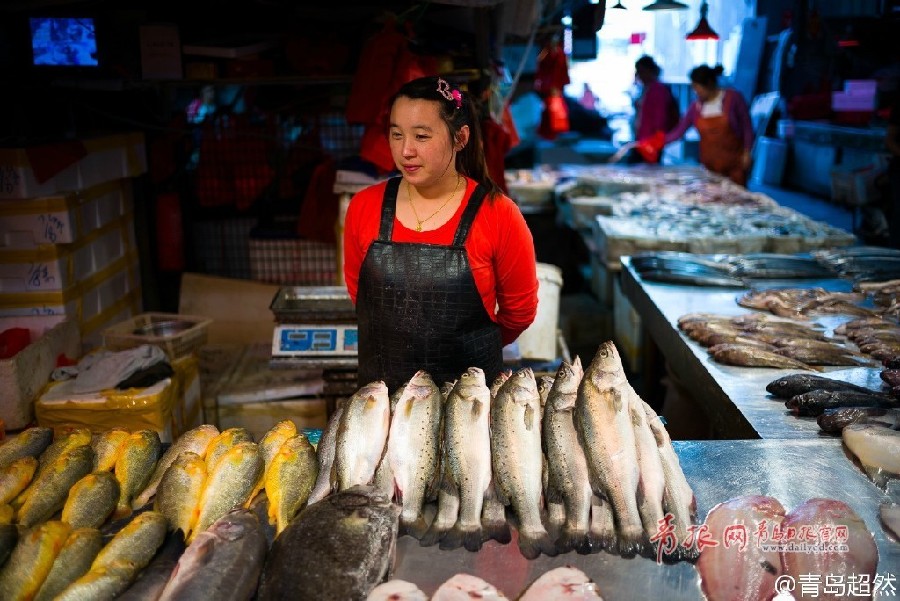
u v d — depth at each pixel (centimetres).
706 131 927
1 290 423
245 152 589
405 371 290
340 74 525
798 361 338
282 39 547
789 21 1326
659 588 189
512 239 286
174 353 429
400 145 266
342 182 493
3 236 416
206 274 614
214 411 462
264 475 227
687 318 400
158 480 232
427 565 196
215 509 212
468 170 290
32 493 218
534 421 222
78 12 507
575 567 193
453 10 541
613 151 1312
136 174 527
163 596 177
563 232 877
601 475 210
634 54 1672
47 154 414
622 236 625
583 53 747
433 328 285
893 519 212
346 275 309
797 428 280
